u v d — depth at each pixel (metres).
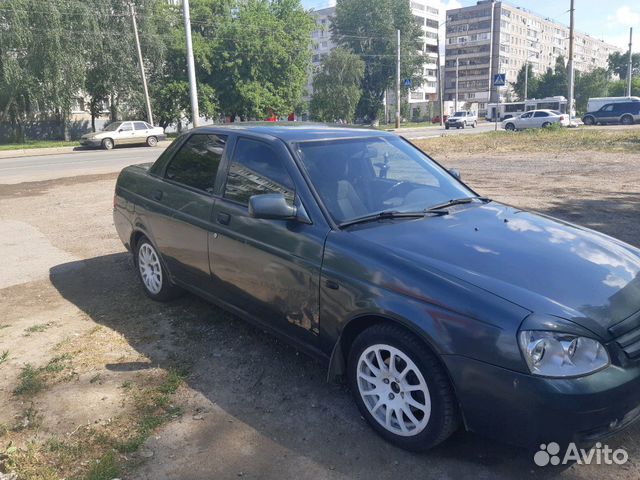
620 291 2.66
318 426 3.03
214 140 4.20
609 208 8.44
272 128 3.98
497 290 2.53
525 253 2.92
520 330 2.36
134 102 37.25
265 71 41.56
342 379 3.36
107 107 43.22
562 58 91.06
